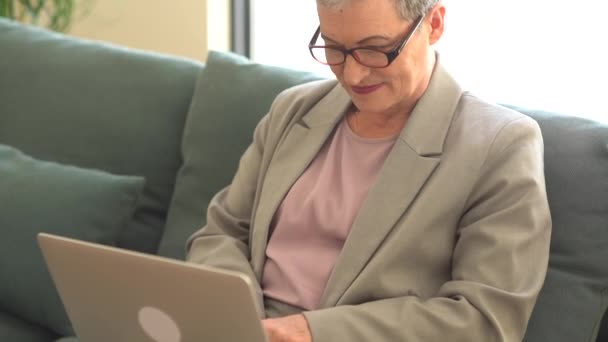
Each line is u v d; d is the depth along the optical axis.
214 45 2.79
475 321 1.47
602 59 2.27
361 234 1.60
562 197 1.62
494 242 1.50
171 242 2.09
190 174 2.09
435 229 1.56
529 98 2.40
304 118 1.77
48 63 2.32
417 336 1.49
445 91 1.63
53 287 2.05
